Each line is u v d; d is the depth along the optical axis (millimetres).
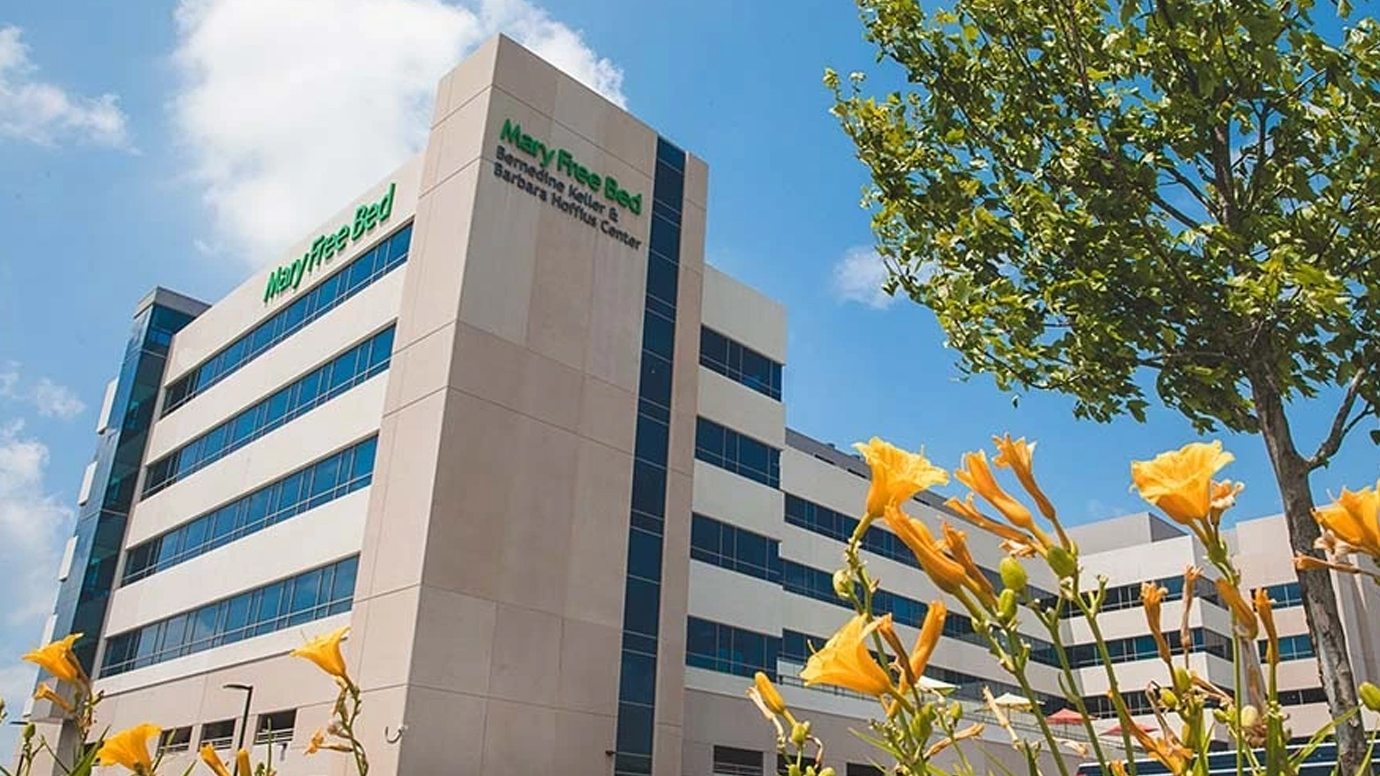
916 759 1619
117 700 34156
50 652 3113
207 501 34188
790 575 37844
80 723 3092
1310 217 6562
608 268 30188
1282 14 6371
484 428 25750
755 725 31438
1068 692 1492
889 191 8031
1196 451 1556
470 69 29656
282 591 28781
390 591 24188
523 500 26031
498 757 23625
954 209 7746
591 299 29406
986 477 1689
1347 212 6434
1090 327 6988
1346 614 48094
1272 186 6879
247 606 30078
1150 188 6906
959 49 7883
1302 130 6727
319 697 25172
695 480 32562
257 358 34656
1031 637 47219
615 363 29469
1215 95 6781
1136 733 1612
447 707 23094
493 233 27469
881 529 42312
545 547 26141
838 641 1622
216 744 28453
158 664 33094
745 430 34719
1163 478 1565
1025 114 7594
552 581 26031
